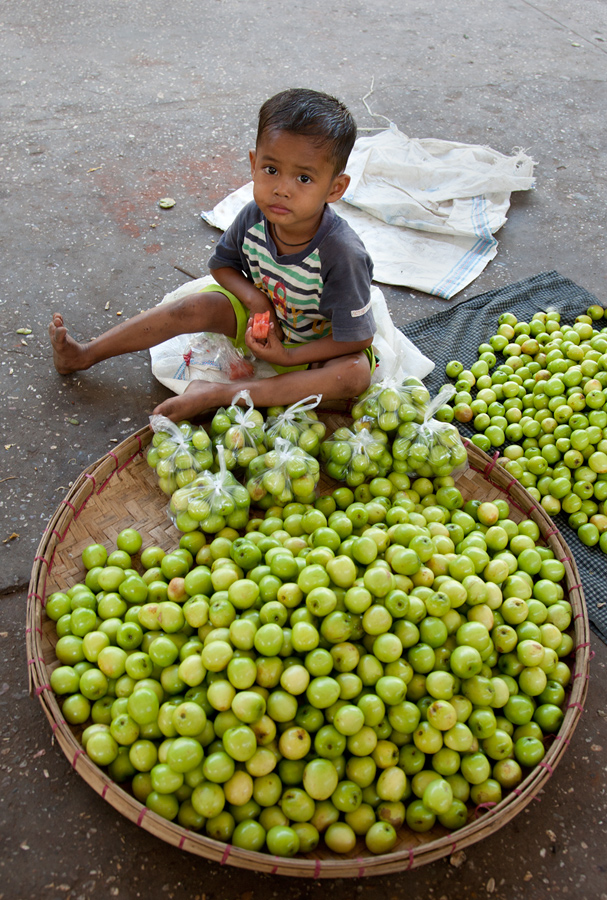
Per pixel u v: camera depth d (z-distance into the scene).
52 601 2.26
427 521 2.61
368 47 6.62
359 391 2.99
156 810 1.86
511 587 2.36
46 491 2.96
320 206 2.51
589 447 3.05
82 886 1.99
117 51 6.02
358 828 1.94
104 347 3.19
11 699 2.35
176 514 2.55
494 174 4.87
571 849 2.17
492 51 6.84
